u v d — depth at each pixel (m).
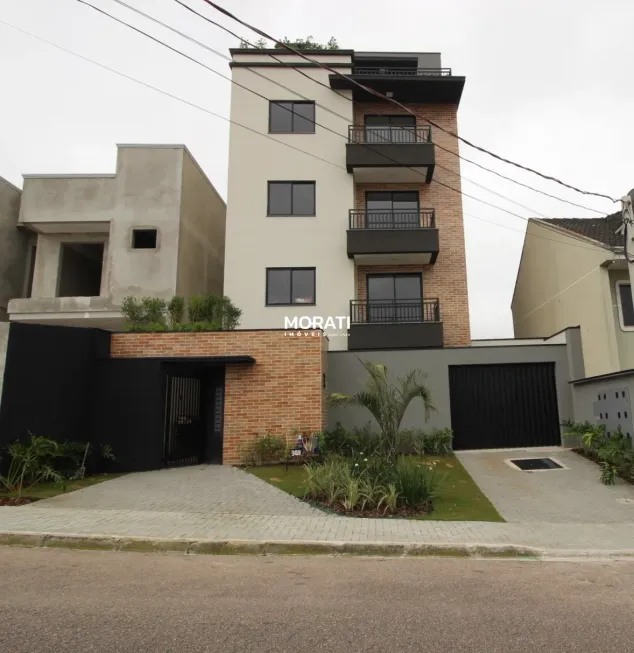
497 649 3.59
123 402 11.27
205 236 19.66
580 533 6.95
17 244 18.47
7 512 7.41
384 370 9.71
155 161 17.42
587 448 12.22
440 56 20.19
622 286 15.91
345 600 4.55
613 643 3.70
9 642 3.55
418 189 18.56
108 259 16.89
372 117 18.91
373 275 17.94
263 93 18.20
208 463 12.16
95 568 5.39
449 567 5.68
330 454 10.85
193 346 11.96
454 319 17.55
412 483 8.27
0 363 9.66
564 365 13.64
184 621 3.99
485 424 13.48
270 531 6.68
